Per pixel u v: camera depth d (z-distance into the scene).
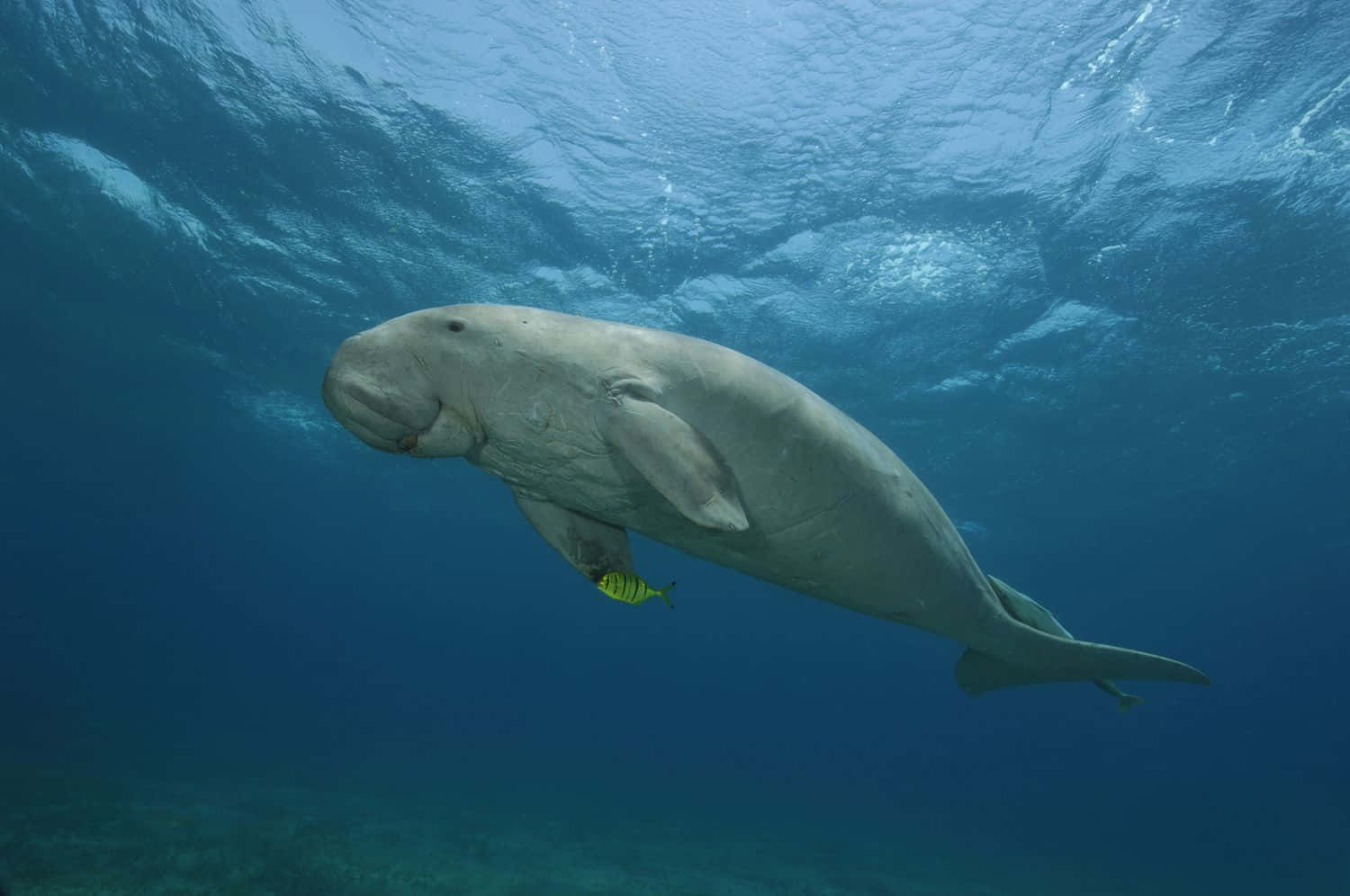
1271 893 15.60
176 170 11.27
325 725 38.47
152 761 18.12
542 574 46.94
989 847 21.23
